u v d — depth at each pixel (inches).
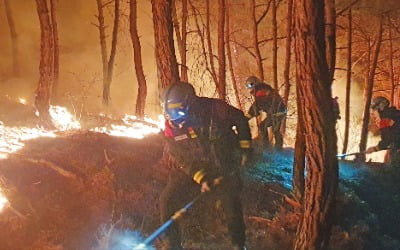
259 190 260.5
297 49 175.9
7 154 264.7
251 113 364.8
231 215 189.9
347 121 511.5
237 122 188.1
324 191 179.0
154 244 199.9
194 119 183.6
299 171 249.4
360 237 232.1
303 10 172.7
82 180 243.3
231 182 188.2
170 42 276.2
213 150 186.1
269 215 240.1
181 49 508.1
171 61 276.4
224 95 446.0
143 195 238.2
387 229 267.1
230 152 188.1
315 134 176.2
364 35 625.0
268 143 359.9
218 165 186.2
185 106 180.5
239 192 191.9
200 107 185.6
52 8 491.2
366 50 697.6
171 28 276.4
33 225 199.5
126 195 233.5
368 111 513.0
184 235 211.0
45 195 223.8
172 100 180.2
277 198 259.6
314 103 174.4
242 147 189.5
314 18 172.1
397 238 259.9
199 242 207.3
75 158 271.4
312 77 173.5
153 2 276.4
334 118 177.5
